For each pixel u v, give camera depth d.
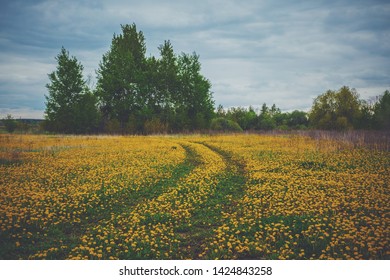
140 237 8.70
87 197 12.09
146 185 14.23
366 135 29.39
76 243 8.49
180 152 25.05
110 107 61.50
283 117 87.50
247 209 10.79
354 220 9.38
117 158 21.61
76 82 55.38
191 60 62.97
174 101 61.97
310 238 8.28
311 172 16.16
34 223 9.64
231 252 7.76
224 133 47.81
